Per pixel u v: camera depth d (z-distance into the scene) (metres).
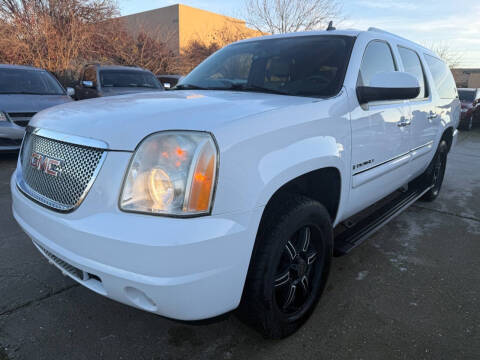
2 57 13.25
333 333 2.23
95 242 1.58
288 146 1.86
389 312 2.45
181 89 2.96
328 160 2.10
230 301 1.69
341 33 2.84
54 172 1.80
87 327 2.22
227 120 1.68
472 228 3.97
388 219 3.21
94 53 15.06
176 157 1.54
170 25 23.44
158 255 1.49
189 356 2.02
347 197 2.46
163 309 1.58
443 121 4.18
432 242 3.59
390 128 2.83
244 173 1.64
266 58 2.88
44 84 7.37
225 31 21.94
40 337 2.12
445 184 5.88
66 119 1.89
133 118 1.71
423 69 3.77
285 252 2.04
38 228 1.87
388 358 2.04
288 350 2.08
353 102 2.41
